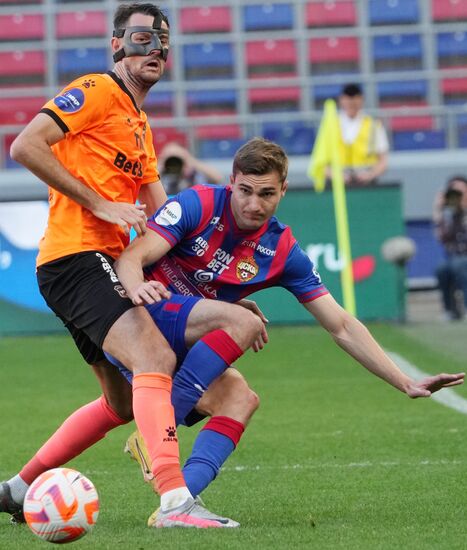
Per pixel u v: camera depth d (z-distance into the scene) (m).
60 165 16.11
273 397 31.77
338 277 49.03
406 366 36.81
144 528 15.44
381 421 27.41
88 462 22.66
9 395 32.88
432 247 60.38
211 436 16.17
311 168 51.28
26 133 16.06
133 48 16.94
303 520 16.19
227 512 17.05
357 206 49.25
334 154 49.12
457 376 16.38
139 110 17.27
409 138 61.72
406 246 48.41
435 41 69.12
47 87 67.94
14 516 16.84
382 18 70.44
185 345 15.98
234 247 16.53
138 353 15.31
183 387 15.57
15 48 67.94
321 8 70.38
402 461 21.88
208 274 16.59
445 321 50.34
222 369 15.62
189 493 15.26
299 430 26.20
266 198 15.87
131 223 15.89
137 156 17.08
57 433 17.06
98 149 16.69
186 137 60.19
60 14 69.56
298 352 41.84
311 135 60.66
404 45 69.12
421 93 67.00
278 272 16.84
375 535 14.80
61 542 14.15
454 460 21.89
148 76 17.03
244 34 69.56
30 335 48.44
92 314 15.76
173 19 70.00
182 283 16.72
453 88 67.31
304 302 17.17
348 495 18.39
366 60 68.75
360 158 50.81
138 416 15.15
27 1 70.38
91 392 33.34
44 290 16.66
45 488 14.05
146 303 15.21
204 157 60.28
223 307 15.80
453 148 61.56
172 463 15.12
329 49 68.94
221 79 68.62
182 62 68.50
